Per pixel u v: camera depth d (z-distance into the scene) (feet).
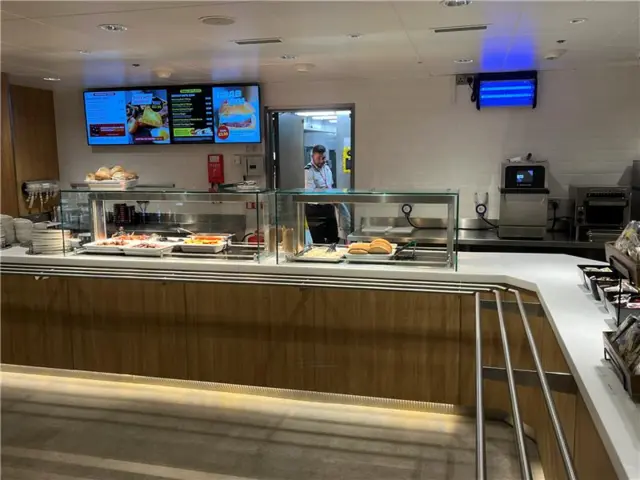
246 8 8.86
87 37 10.95
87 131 18.45
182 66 14.43
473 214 16.62
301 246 10.85
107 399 11.16
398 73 15.72
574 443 6.01
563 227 15.90
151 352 11.21
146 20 9.59
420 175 16.79
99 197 11.45
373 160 17.06
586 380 5.15
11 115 16.88
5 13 9.15
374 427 9.86
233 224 11.38
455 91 16.14
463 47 12.13
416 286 9.64
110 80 16.90
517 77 15.40
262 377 10.71
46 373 12.16
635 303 6.74
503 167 14.70
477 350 6.02
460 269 9.80
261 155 17.81
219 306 10.67
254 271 10.34
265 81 17.17
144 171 18.84
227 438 9.65
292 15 9.27
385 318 9.93
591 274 8.42
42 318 11.70
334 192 10.17
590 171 15.65
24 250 12.35
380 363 10.10
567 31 10.61
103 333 11.41
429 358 9.86
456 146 16.40
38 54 12.76
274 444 9.43
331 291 10.08
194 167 18.47
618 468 3.79
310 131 25.00
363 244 10.58
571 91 15.42
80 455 9.20
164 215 11.82
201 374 11.02
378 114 16.83
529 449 8.96
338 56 13.12
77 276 11.28
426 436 9.53
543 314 8.29
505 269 9.79
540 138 15.84
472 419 10.01
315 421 10.10
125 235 12.03
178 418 10.37
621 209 14.17
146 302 11.05
